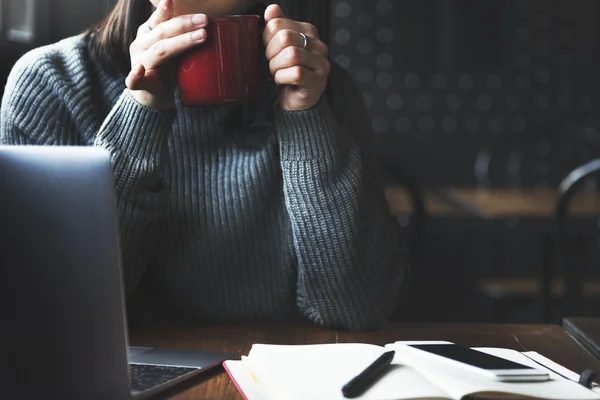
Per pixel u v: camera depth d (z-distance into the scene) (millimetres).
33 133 1197
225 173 1234
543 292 3336
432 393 809
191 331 1170
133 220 1122
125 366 795
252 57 1029
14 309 775
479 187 4855
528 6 4902
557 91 4941
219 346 1090
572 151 4832
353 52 4930
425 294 4887
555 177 4852
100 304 779
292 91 1128
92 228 766
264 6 1257
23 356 779
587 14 4898
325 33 1365
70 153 757
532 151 4852
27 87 1202
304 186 1154
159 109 1099
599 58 4914
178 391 887
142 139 1099
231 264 1251
